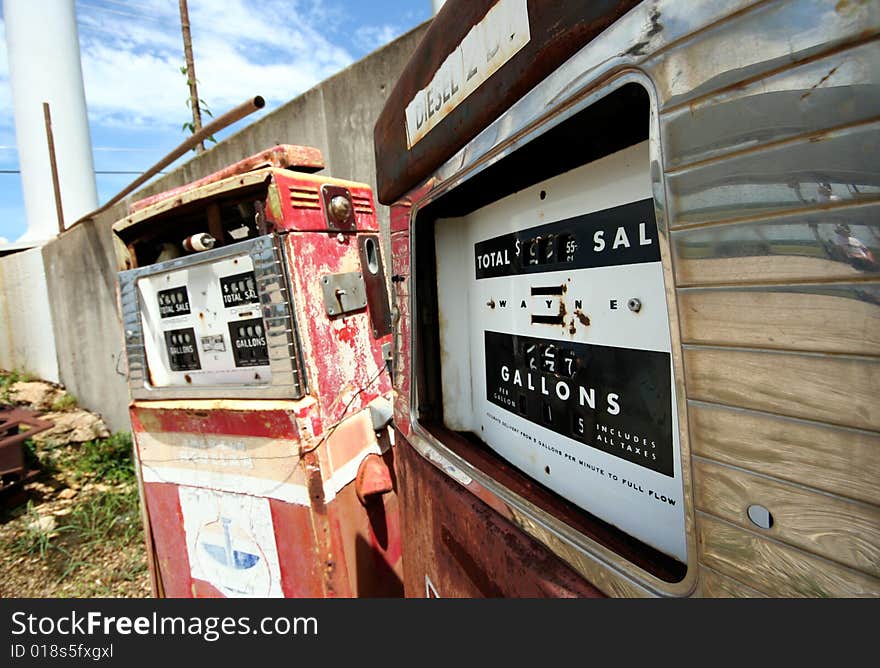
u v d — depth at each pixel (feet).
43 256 17.48
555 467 2.29
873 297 0.96
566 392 2.21
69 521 10.71
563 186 2.15
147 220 5.23
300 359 4.33
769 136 1.07
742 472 1.20
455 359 3.14
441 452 2.81
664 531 1.75
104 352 14.99
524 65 1.75
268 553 4.61
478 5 2.01
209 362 5.05
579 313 2.10
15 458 11.57
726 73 1.13
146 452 5.50
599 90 1.47
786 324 1.09
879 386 0.97
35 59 19.01
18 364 20.49
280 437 4.35
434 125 2.48
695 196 1.22
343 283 4.82
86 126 20.34
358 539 4.72
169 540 5.45
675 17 1.23
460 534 2.54
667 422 1.73
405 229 3.12
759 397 1.15
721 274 1.19
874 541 0.99
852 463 1.01
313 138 9.27
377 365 5.25
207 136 7.23
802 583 1.11
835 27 0.97
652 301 1.76
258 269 4.36
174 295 5.24
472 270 3.02
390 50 7.86
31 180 19.60
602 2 1.42
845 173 0.98
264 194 4.34
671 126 1.26
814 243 1.03
